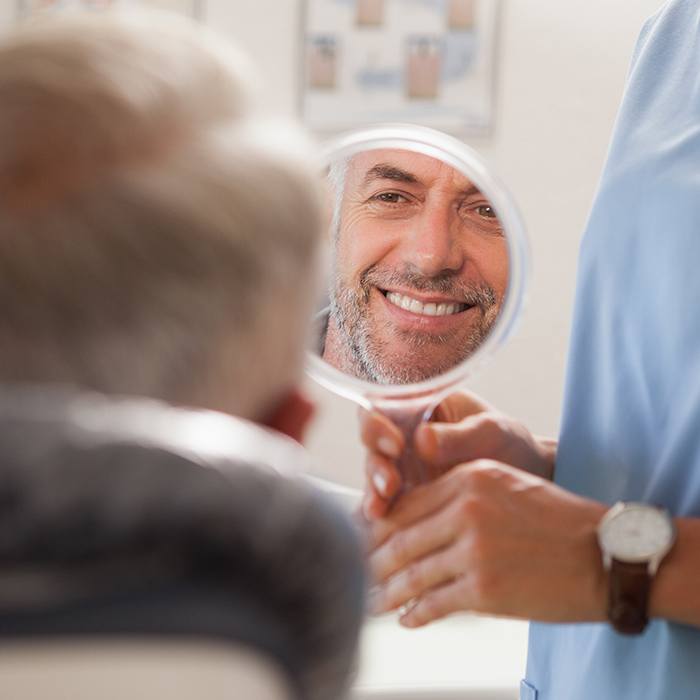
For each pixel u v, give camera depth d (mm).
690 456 992
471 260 938
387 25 3088
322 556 428
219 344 471
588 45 3100
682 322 997
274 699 419
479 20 3084
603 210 1093
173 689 403
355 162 919
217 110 493
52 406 427
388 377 958
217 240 462
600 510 932
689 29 1114
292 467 449
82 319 445
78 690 399
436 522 934
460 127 3115
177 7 3021
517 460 1092
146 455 413
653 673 1001
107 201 450
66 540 402
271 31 3068
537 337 3150
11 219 446
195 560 413
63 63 465
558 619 922
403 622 962
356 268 939
